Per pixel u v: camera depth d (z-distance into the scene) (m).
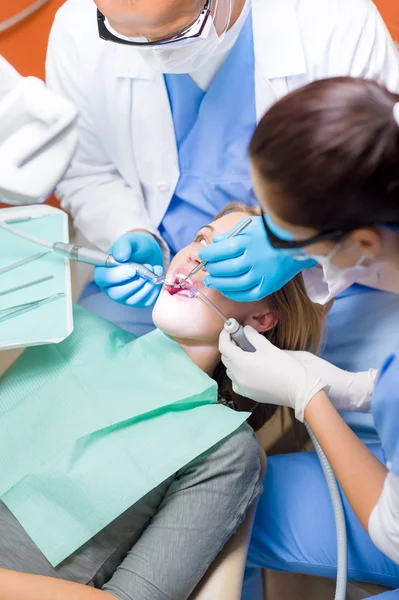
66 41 1.47
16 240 1.28
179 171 1.52
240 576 1.08
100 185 1.63
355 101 0.76
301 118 0.77
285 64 1.38
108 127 1.51
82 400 1.14
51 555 1.03
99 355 1.21
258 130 0.81
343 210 0.79
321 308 1.35
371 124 0.75
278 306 1.29
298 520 1.31
